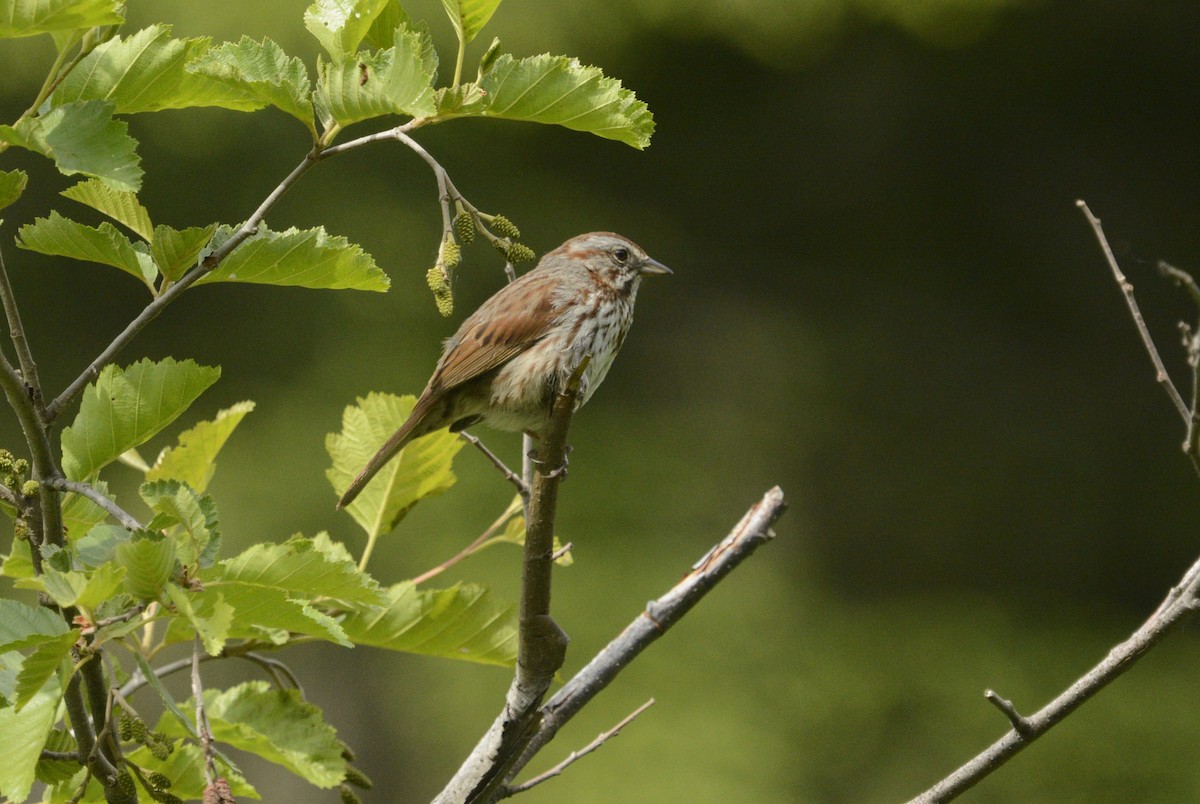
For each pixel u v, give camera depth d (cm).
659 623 449
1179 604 389
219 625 284
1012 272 2078
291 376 1606
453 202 351
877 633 1670
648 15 1712
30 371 338
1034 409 1998
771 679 1496
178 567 315
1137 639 391
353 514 474
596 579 1468
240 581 325
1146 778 1491
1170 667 1684
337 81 338
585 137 1830
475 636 422
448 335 1633
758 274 1984
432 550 1465
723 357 1897
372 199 1636
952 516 1881
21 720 323
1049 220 2092
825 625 1642
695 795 1322
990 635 1720
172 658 1028
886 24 1850
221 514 1509
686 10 1730
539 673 385
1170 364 2047
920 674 1619
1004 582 1869
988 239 2078
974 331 2031
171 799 342
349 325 1620
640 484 1622
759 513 464
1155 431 2012
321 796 1525
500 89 351
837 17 1778
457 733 1473
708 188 1980
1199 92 2061
